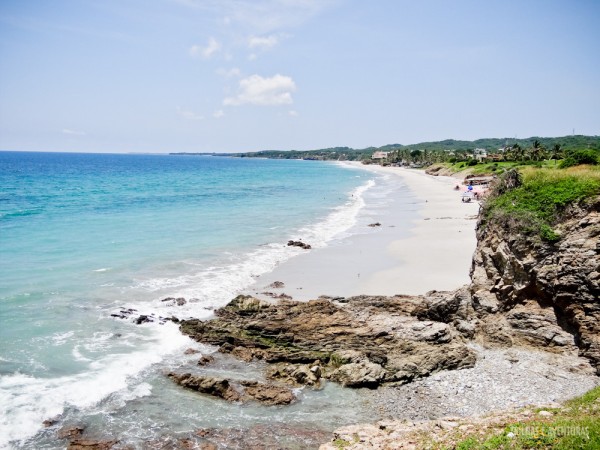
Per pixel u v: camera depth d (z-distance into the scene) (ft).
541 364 64.34
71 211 193.26
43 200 227.61
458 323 78.07
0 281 96.32
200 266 115.96
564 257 67.41
